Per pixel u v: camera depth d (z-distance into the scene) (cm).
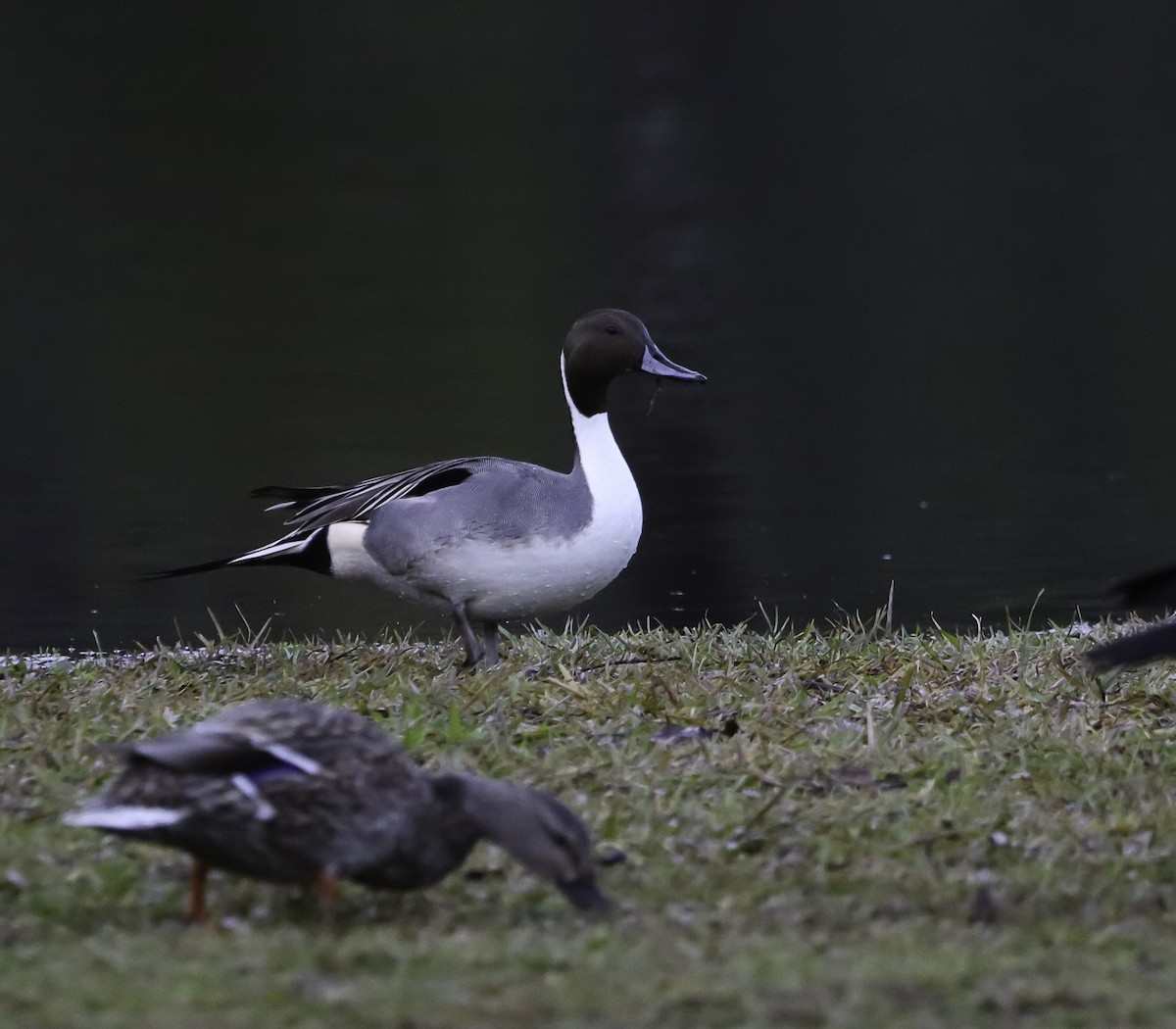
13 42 5756
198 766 536
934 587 1439
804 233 3756
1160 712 846
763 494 1848
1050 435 2131
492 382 2491
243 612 1386
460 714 802
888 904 596
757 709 823
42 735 767
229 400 2395
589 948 545
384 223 3812
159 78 5347
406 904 601
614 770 727
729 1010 491
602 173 4341
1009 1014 493
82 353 2742
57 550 1612
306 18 6147
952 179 4297
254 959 528
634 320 984
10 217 3884
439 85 5338
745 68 5625
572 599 971
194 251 3559
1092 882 618
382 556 958
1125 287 3206
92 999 496
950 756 756
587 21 6197
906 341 2803
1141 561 1514
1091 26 6159
